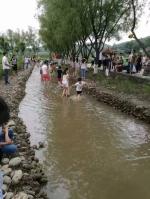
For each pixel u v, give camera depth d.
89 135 7.43
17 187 4.20
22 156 5.30
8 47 49.41
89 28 20.88
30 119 9.11
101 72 20.92
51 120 9.01
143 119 8.92
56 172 5.20
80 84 13.11
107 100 11.88
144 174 5.19
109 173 5.21
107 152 6.23
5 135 4.97
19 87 15.05
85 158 5.87
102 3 18.06
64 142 6.86
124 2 17.14
